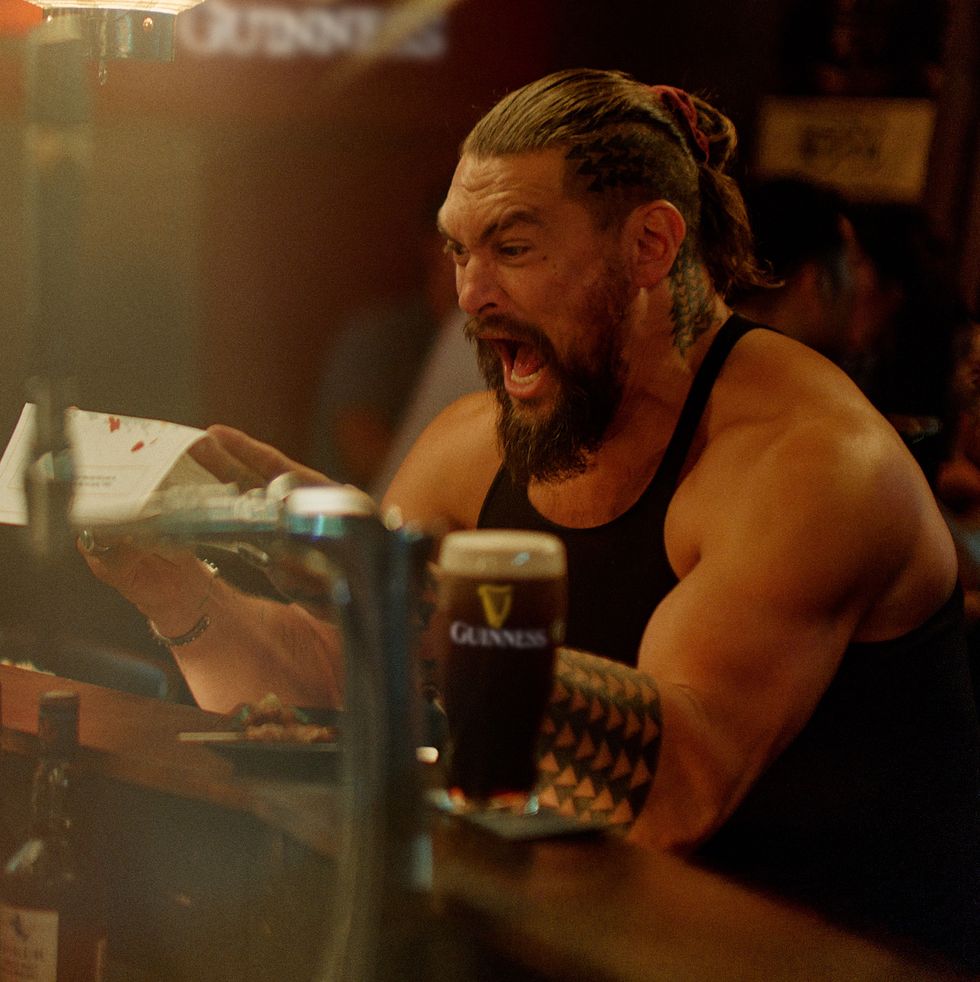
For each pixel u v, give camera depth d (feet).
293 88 16.47
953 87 13.33
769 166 14.12
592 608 5.69
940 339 8.64
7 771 4.47
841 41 13.75
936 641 5.39
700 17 14.99
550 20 16.05
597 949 2.85
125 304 17.07
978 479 8.64
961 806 5.50
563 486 5.81
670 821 4.51
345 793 2.67
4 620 9.59
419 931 2.63
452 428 6.51
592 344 5.34
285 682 5.79
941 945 5.26
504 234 5.24
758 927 3.02
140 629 8.67
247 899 3.85
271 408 17.89
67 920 3.82
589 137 5.18
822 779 5.28
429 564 4.34
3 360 14.98
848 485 4.96
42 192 2.85
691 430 5.48
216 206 17.21
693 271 5.55
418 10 16.28
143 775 4.14
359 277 17.62
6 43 13.50
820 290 8.05
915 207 8.86
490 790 3.48
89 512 2.98
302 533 2.55
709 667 4.82
